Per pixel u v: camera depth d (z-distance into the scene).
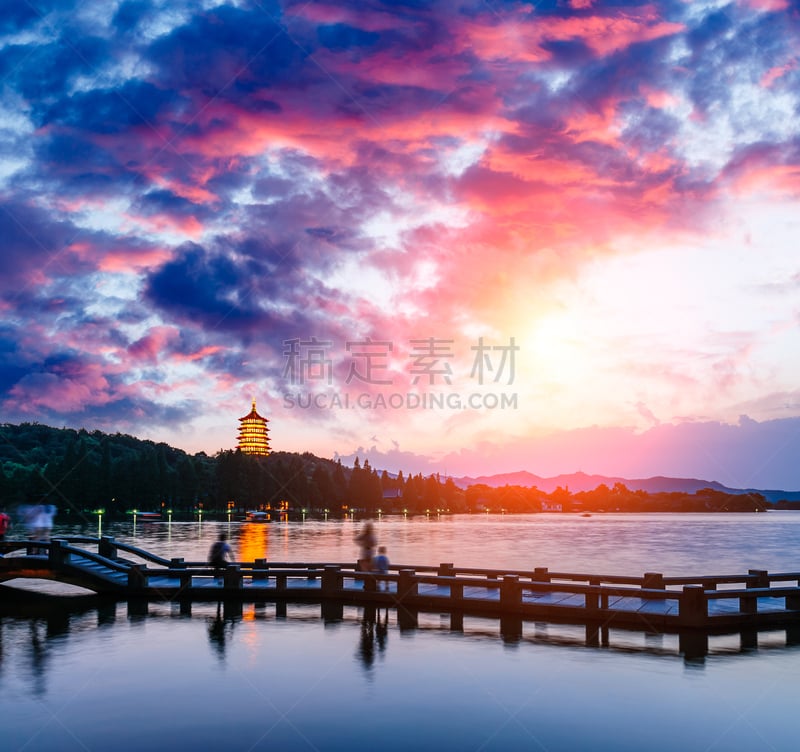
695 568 49.59
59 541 31.02
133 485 197.50
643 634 22.28
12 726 14.19
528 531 145.62
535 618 24.56
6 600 29.16
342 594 28.14
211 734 13.74
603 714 14.95
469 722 14.43
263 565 29.77
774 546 86.75
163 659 19.28
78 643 21.14
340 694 16.22
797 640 21.50
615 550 73.88
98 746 13.15
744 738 13.73
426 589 28.84
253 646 20.73
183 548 68.88
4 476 178.62
